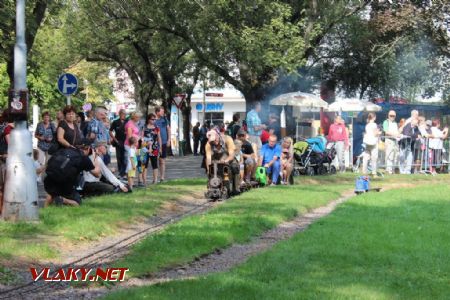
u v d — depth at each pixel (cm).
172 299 680
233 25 2838
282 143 2030
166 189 1731
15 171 1148
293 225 1267
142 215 1306
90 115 1784
